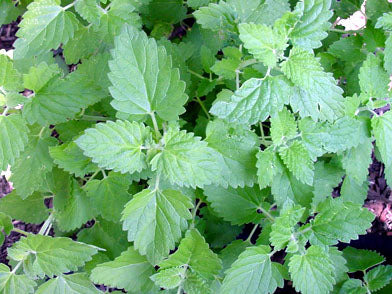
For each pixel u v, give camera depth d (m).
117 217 0.39
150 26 0.53
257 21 0.40
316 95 0.35
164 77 0.34
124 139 0.33
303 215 0.39
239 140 0.37
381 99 0.40
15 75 0.36
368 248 0.51
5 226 0.37
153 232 0.34
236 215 0.42
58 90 0.38
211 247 0.47
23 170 0.40
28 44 0.38
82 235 0.45
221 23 0.39
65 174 0.44
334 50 0.44
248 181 0.38
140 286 0.38
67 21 0.39
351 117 0.38
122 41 0.33
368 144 0.42
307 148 0.37
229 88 0.43
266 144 0.41
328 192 0.44
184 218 0.34
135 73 0.33
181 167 0.33
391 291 0.46
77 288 0.38
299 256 0.37
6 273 0.36
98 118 0.45
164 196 0.34
